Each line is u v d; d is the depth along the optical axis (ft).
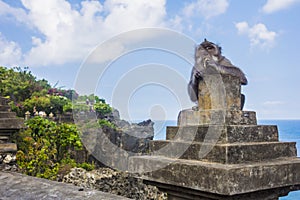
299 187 6.75
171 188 6.81
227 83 6.88
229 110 6.73
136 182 35.22
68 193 7.37
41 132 35.53
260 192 6.32
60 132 36.78
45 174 32.30
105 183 34.22
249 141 6.63
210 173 5.94
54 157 36.58
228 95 6.86
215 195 6.09
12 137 30.04
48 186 8.04
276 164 6.31
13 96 69.77
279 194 6.63
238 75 7.64
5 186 8.63
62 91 71.92
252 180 5.93
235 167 5.82
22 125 17.97
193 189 6.26
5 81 70.90
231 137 6.39
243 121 6.82
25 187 8.27
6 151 16.24
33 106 58.34
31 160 31.42
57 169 33.83
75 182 33.78
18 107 57.93
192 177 6.24
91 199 6.81
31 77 79.00
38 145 33.30
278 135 7.19
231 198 5.93
